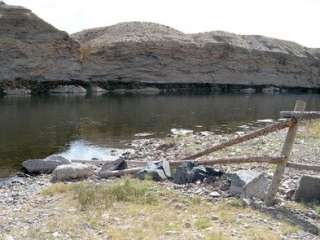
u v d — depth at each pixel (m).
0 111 46.38
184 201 11.62
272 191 11.32
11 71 78.62
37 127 34.81
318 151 18.92
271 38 130.62
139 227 9.67
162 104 59.16
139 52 95.25
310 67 125.12
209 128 35.56
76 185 13.66
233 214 10.53
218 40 115.88
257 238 8.84
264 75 114.50
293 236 9.08
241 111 51.66
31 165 18.89
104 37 108.69
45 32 83.44
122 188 12.52
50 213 11.05
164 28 118.19
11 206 12.32
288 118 11.61
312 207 11.09
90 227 9.80
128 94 81.81
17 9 80.12
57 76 85.06
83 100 64.50
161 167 14.76
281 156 11.41
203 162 14.59
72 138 29.81
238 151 19.30
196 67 102.88
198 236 9.02
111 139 29.50
